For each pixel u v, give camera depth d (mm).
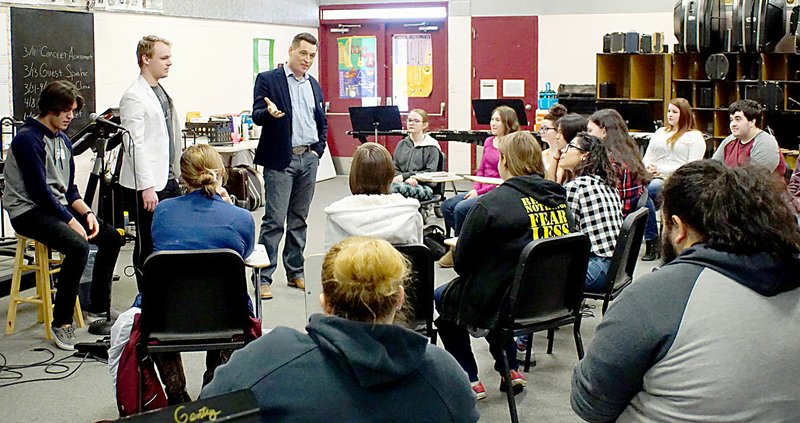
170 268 2857
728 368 1546
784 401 1558
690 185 1642
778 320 1561
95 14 6836
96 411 3443
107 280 4457
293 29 10133
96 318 4527
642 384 1659
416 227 3348
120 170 4543
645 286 1644
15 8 6062
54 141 4246
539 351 4121
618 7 9617
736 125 5703
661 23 9469
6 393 3613
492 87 10211
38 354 4109
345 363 1523
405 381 1556
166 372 3119
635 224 3562
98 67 6898
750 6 7469
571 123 4625
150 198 4469
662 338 1590
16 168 4125
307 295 3506
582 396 1737
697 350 1564
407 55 10547
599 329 1698
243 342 2969
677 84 8305
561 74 9953
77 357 4074
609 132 4574
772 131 7535
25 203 4129
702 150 6230
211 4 8422
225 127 8047
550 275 3154
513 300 3033
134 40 7324
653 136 6445
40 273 4340
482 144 8523
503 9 10031
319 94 5199
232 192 7770
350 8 10594
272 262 5074
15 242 5531
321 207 8375
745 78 7941
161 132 4527
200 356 4059
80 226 4195
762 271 1566
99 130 4598
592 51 9805
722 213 1590
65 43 6512
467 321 3199
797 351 1557
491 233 3096
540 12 9914
